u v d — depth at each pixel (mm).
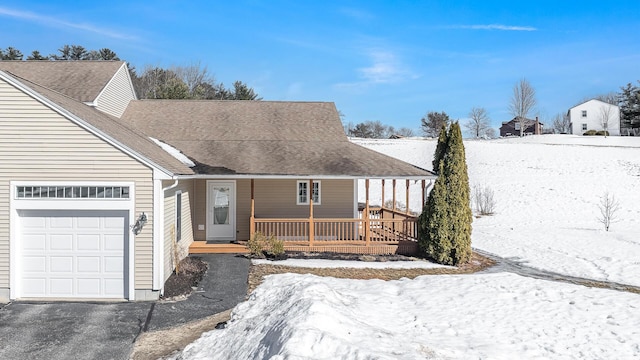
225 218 17094
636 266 15047
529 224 25578
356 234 17391
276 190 17281
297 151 17516
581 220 26672
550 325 9109
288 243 15789
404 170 16047
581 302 10609
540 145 52594
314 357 6129
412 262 14977
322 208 17500
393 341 7301
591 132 73688
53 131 10664
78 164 10727
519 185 35156
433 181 17406
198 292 11328
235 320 9023
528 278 12812
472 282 12344
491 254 17328
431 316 9531
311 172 15266
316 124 20484
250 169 15297
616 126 79562
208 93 60688
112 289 10914
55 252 10852
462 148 15188
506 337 8422
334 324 7375
